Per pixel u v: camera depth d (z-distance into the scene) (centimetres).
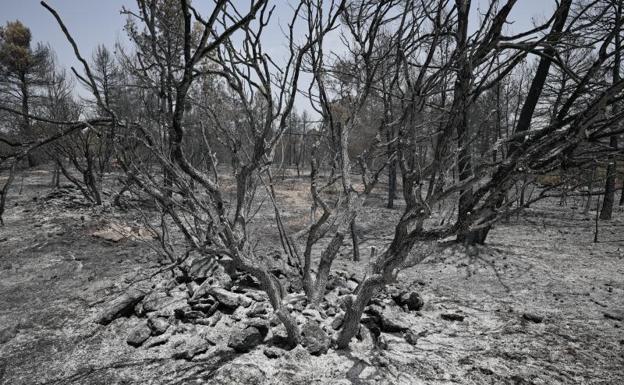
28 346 357
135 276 538
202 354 319
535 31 190
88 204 1067
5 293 500
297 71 256
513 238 921
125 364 315
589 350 354
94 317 412
